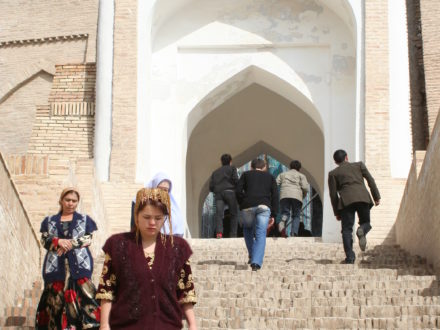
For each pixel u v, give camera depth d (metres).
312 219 24.48
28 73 21.38
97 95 15.35
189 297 5.52
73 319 7.29
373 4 15.31
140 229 5.40
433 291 8.84
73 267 7.36
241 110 19.36
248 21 16.39
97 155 15.10
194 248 12.84
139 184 14.91
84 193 11.85
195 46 16.33
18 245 8.96
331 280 9.67
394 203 14.29
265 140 19.92
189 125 16.44
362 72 15.12
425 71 18.14
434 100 17.92
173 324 5.35
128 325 5.29
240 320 7.89
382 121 14.80
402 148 14.70
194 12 16.44
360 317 8.10
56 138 16.86
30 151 16.80
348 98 15.90
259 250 10.49
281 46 16.30
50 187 10.43
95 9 21.25
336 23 16.23
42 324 7.38
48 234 7.46
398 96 14.90
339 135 15.74
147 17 15.63
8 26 21.72
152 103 16.06
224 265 10.69
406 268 10.48
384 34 15.18
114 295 5.40
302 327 7.80
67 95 17.41
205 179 19.95
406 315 8.02
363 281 9.32
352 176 11.11
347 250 10.93
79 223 7.51
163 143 15.88
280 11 16.39
